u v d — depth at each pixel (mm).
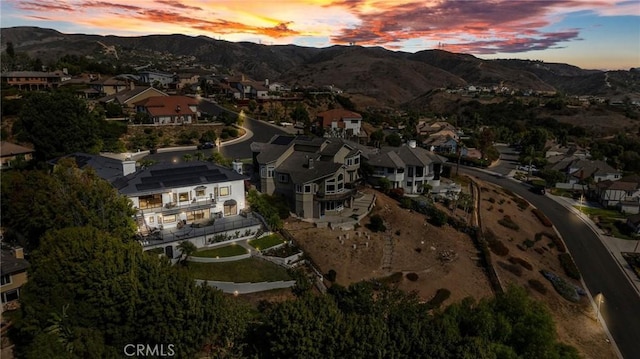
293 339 27828
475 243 61375
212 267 42844
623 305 57375
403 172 74188
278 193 61438
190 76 169375
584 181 102312
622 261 68500
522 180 104750
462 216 68875
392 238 56875
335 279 46500
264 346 30094
